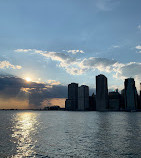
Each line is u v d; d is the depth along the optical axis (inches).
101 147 2118.6
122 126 4746.6
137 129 3986.2
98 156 1745.8
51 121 6988.2
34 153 1859.0
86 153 1856.5
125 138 2726.4
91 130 3799.2
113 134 3174.2
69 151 1941.4
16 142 2427.4
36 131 3659.0
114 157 1708.9
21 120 7741.1
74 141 2500.0
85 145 2233.0
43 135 3075.8
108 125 5064.0
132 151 1919.3
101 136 2940.5
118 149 2012.8
